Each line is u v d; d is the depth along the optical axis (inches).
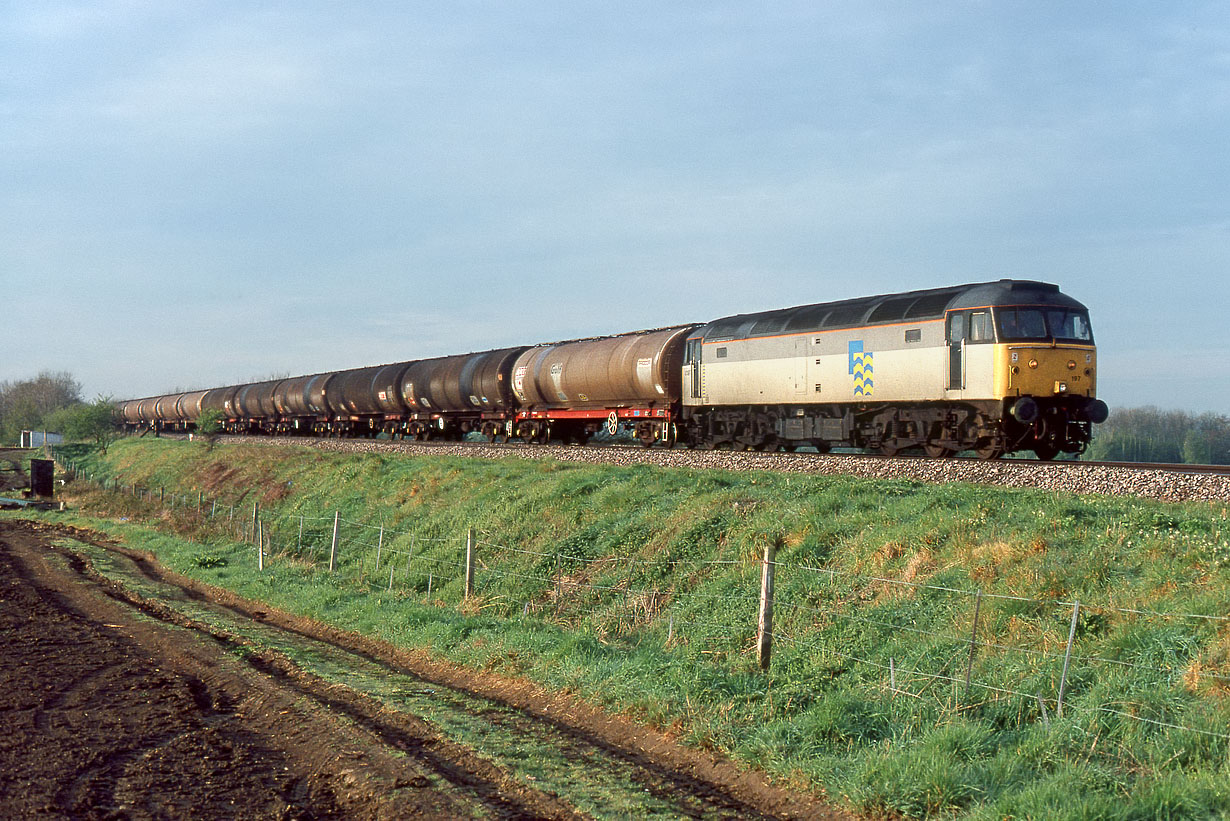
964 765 299.1
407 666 523.8
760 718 369.4
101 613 679.7
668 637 497.4
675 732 371.2
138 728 385.1
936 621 426.0
